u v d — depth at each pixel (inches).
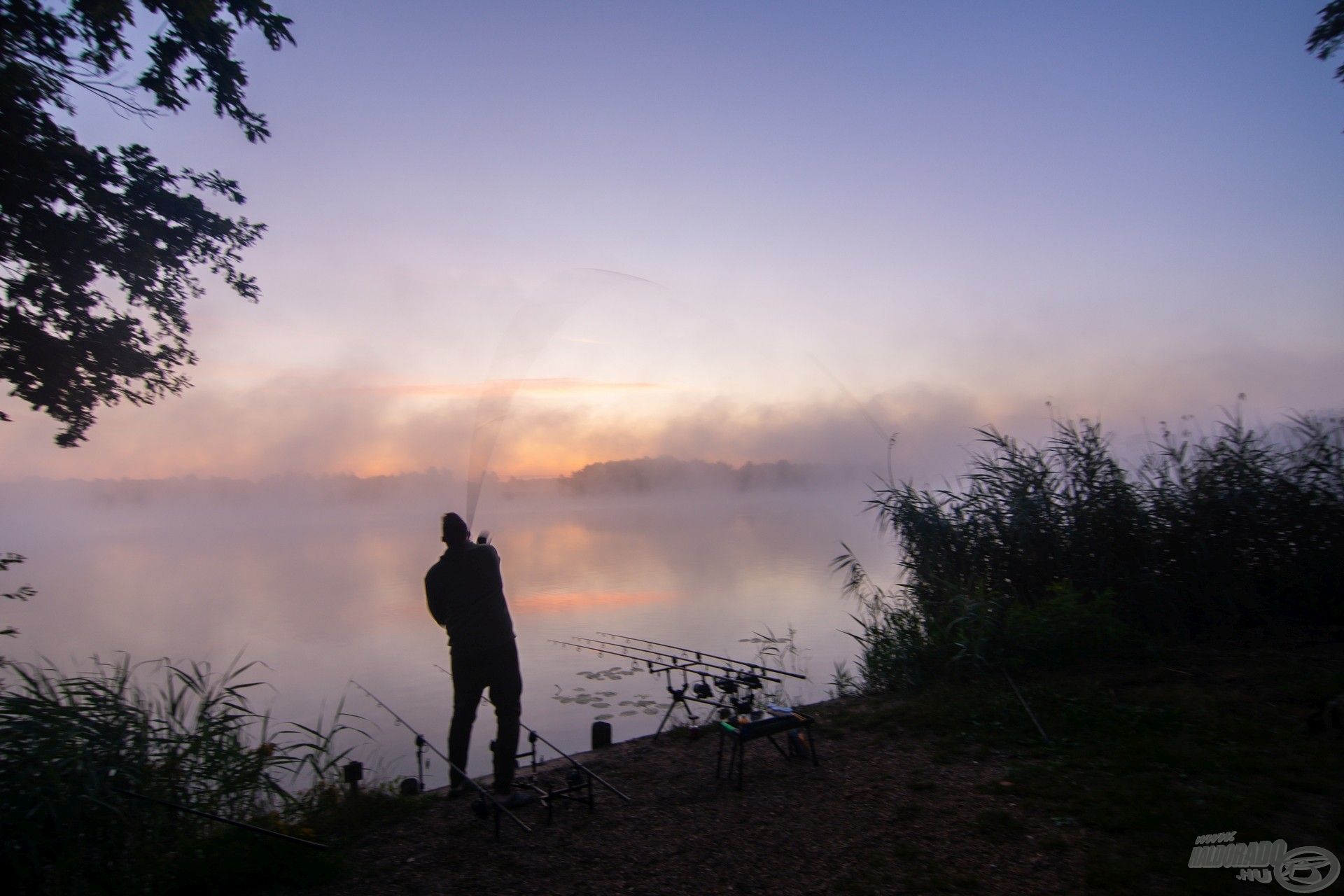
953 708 218.4
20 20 252.4
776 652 432.5
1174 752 167.8
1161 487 280.4
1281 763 158.6
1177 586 265.9
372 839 160.9
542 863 144.6
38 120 258.2
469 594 181.2
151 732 167.2
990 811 151.1
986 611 255.0
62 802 138.6
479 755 320.8
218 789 167.9
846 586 328.2
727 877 134.2
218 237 307.1
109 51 273.9
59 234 267.3
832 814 157.4
